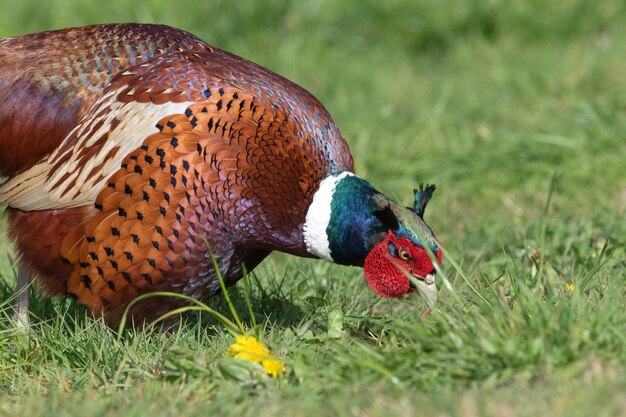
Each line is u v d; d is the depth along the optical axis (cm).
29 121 774
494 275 864
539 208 1085
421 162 1189
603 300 733
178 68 755
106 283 751
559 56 1475
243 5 1520
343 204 762
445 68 1509
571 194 1110
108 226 741
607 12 1588
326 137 780
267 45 1481
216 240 747
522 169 1155
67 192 757
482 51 1530
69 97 773
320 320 795
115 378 704
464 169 1168
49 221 764
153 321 773
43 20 1466
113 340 754
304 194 764
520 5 1589
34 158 782
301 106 775
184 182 728
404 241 750
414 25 1570
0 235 905
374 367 643
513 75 1420
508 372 625
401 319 745
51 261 769
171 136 731
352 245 765
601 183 1118
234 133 737
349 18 1579
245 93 748
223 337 764
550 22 1574
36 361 757
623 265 852
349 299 848
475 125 1285
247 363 678
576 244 927
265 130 746
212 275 761
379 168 1184
